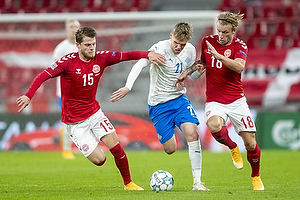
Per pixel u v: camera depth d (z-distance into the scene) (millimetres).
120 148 22250
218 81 23188
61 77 22422
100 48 56719
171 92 23875
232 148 23891
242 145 47281
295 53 53312
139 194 19797
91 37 21375
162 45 23625
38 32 55281
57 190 22531
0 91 55656
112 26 56812
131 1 68500
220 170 32781
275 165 35312
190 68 23625
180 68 23688
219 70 23016
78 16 48844
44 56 55375
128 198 18344
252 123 23094
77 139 22594
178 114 23531
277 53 53500
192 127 22656
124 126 49531
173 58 23484
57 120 49594
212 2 69688
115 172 31891
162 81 23812
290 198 18453
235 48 23016
